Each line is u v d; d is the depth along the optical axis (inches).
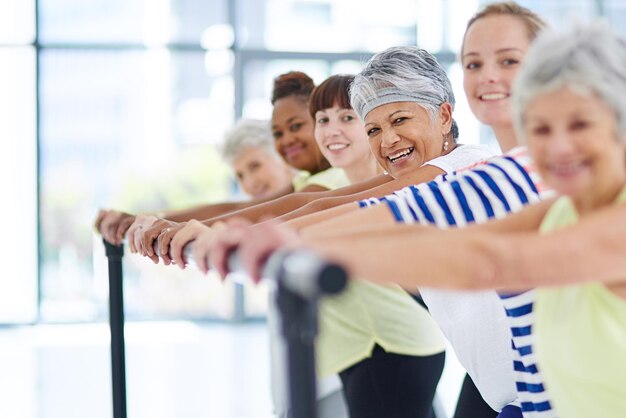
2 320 420.5
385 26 431.8
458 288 47.3
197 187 431.5
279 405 161.8
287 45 429.1
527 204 67.4
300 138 144.6
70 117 426.6
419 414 118.3
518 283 47.3
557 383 59.2
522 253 46.5
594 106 48.4
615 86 48.1
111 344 109.0
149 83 428.1
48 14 424.2
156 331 392.8
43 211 425.4
